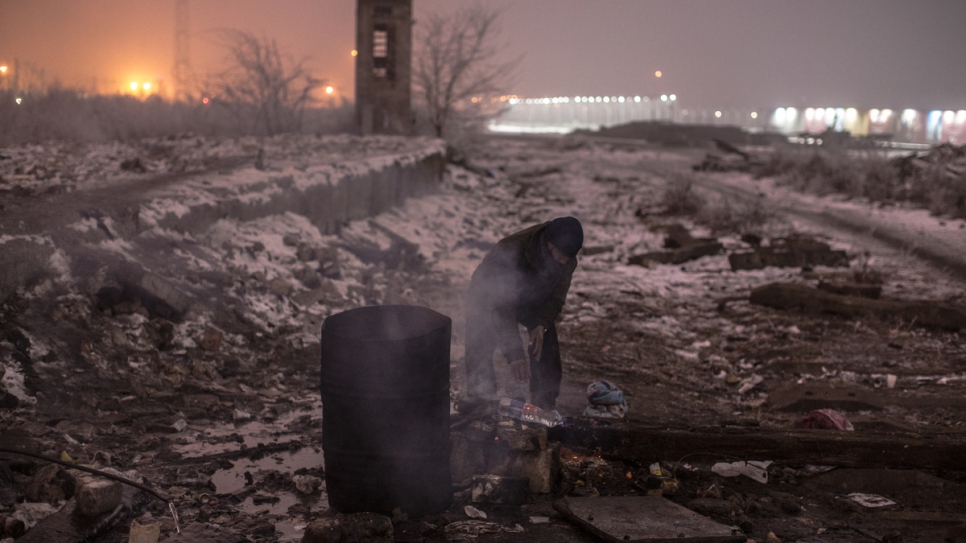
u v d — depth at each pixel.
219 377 5.34
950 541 3.28
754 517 3.63
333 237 9.25
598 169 27.19
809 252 11.20
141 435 4.27
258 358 5.82
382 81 24.50
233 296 6.39
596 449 4.01
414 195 14.56
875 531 3.49
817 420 4.75
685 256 11.62
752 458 3.99
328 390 3.38
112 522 3.15
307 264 7.73
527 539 3.30
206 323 5.87
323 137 18.39
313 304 7.16
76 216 5.79
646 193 20.16
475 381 4.36
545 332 4.45
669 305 8.91
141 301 5.62
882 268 10.88
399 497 3.41
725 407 5.62
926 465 3.97
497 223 14.91
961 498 3.85
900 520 3.59
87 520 3.08
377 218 11.34
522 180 23.62
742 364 6.71
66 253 5.38
